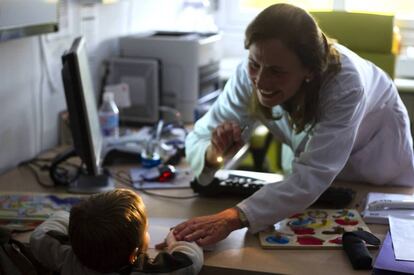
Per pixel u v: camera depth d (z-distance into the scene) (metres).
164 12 3.25
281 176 1.85
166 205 1.66
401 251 1.32
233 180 1.75
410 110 3.02
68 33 2.27
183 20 3.40
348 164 1.83
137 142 2.16
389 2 3.30
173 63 2.51
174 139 2.24
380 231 1.48
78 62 1.56
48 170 1.93
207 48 2.59
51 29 2.00
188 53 2.48
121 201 1.26
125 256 1.24
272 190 1.45
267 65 1.35
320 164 1.45
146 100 2.49
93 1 2.38
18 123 2.01
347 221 1.52
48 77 2.17
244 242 1.43
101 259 1.23
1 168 1.94
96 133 1.84
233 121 1.71
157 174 1.85
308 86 1.46
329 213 1.58
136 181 1.84
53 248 1.32
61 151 2.13
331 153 1.45
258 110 1.63
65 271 1.29
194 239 1.36
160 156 2.05
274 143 2.87
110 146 2.08
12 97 1.97
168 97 2.54
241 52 3.52
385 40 2.39
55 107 2.24
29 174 1.92
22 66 2.00
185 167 1.98
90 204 1.26
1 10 1.70
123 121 2.52
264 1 3.50
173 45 2.49
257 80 1.39
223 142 1.62
